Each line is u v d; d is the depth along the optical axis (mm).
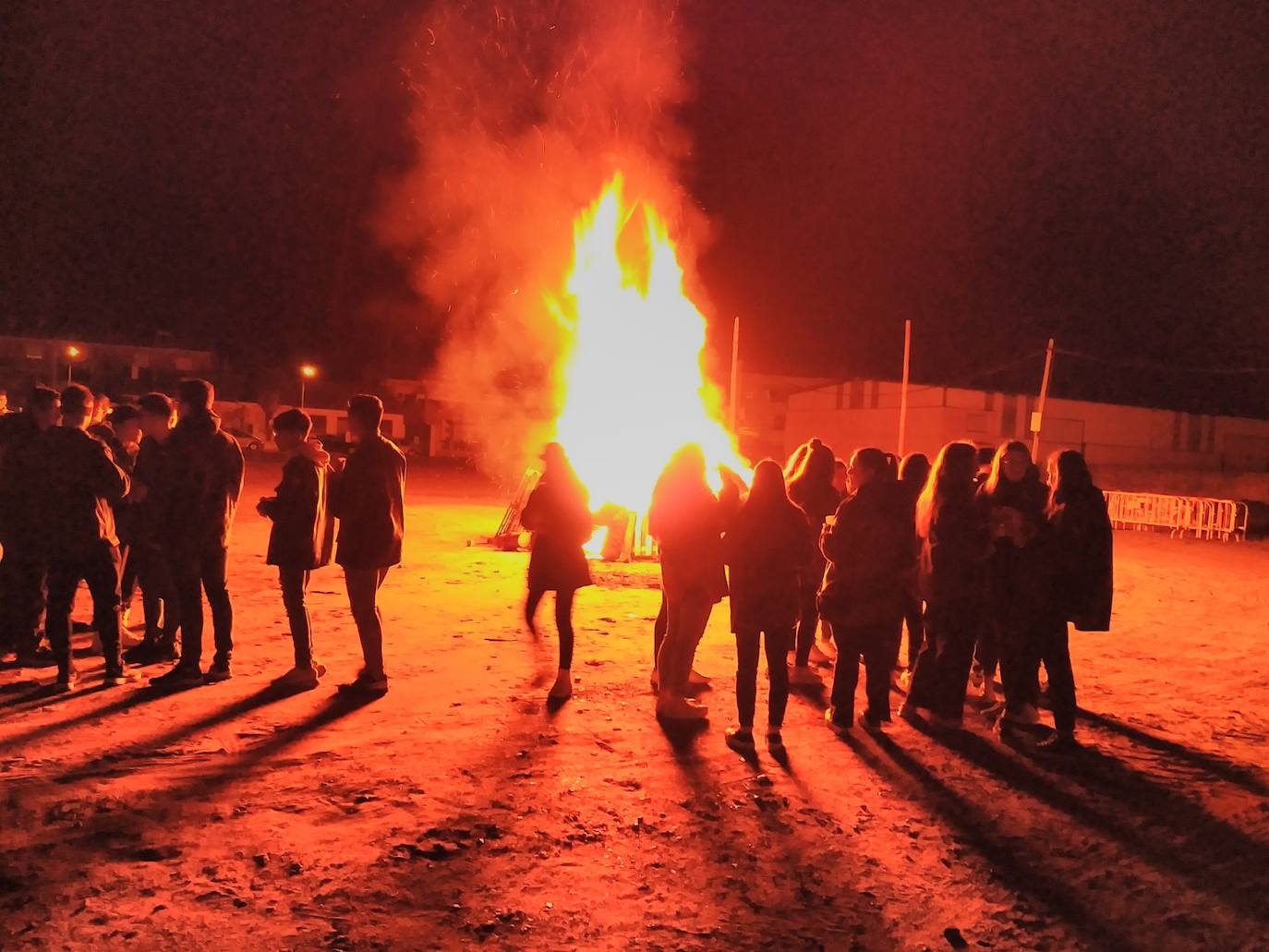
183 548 6562
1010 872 4270
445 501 25172
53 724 5762
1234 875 4285
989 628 7301
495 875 3977
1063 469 6195
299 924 3496
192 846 4125
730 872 4137
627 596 11547
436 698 6637
